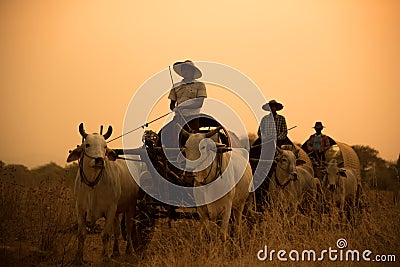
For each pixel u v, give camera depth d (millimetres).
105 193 10656
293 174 12781
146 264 10086
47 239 11539
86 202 10633
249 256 9703
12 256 10891
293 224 10742
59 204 12844
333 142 15977
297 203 11922
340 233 10742
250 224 11758
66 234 12219
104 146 10367
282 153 12969
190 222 11320
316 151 15859
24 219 12875
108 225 10703
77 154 10508
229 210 10773
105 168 10664
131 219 11695
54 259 10984
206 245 10070
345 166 15586
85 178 10469
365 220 11344
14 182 13820
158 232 11289
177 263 9648
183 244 10180
